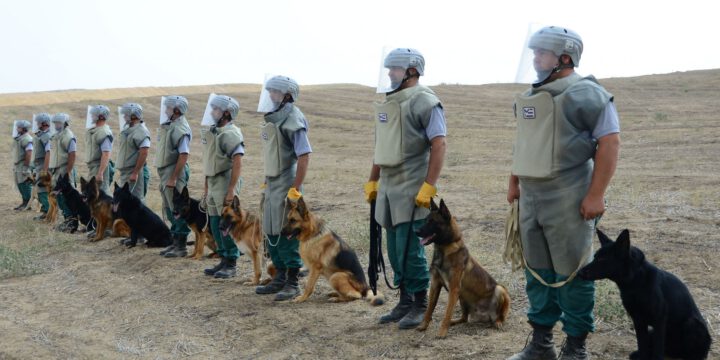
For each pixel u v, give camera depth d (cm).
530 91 485
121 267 1045
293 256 786
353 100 3959
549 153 466
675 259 800
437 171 595
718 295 664
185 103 1049
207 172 895
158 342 682
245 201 1638
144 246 1193
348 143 2720
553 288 504
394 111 607
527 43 496
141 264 1045
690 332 475
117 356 648
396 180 618
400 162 608
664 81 3825
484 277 608
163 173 1052
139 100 4162
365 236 1063
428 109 593
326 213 1380
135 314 787
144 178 1234
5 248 1182
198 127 3375
